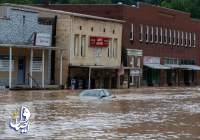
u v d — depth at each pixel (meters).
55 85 73.12
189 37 114.00
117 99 54.06
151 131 29.41
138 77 94.19
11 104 43.47
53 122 32.44
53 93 60.28
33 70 72.00
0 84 67.31
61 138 26.27
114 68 85.69
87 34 80.06
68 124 31.56
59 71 76.00
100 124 31.88
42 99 50.34
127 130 29.53
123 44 90.69
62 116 35.94
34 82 71.38
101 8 91.50
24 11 70.25
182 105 48.34
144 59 97.06
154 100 54.34
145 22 97.56
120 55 88.62
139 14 95.50
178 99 56.75
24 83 71.06
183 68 106.94
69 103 46.56
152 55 99.81
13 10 68.88
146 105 47.31
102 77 83.56
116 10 90.75
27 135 27.08
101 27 83.31
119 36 88.38
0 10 69.69
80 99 51.50
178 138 27.00
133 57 93.31
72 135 27.25
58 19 76.69
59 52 76.00
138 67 94.44
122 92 70.00
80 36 78.62
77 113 38.12
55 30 76.69
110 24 85.69
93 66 79.88
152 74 99.38
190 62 114.38
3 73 67.88
